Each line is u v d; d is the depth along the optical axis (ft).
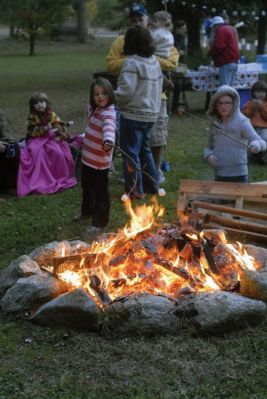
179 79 41.22
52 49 107.04
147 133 22.70
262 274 14.56
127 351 12.44
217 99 19.61
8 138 24.80
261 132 28.73
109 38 129.18
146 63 21.90
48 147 24.81
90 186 19.79
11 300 13.99
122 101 21.98
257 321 13.29
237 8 56.70
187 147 31.99
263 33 57.36
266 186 18.88
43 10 92.07
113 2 137.28
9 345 12.80
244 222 18.28
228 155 20.02
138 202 22.58
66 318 13.24
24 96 51.70
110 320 13.05
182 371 11.82
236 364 12.05
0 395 11.19
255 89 28.94
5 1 70.90
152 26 25.50
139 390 11.23
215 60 39.81
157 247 15.06
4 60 86.79
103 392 11.21
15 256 18.01
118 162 28.19
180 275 14.35
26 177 24.34
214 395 11.10
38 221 20.89
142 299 13.17
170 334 12.98
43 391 11.29
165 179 25.68
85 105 46.47
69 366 12.07
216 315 12.88
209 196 19.21
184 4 55.98
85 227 20.27
